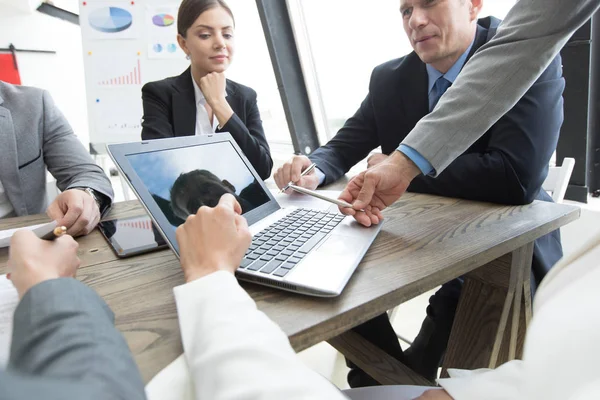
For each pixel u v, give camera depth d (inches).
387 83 48.2
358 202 26.7
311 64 96.9
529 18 27.2
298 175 37.0
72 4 129.6
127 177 21.3
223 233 17.8
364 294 18.6
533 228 27.0
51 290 11.9
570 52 58.6
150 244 25.8
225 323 12.7
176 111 61.1
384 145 50.1
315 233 24.7
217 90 57.1
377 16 74.7
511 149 34.2
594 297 11.9
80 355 9.2
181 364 13.3
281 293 18.9
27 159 45.9
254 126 65.5
